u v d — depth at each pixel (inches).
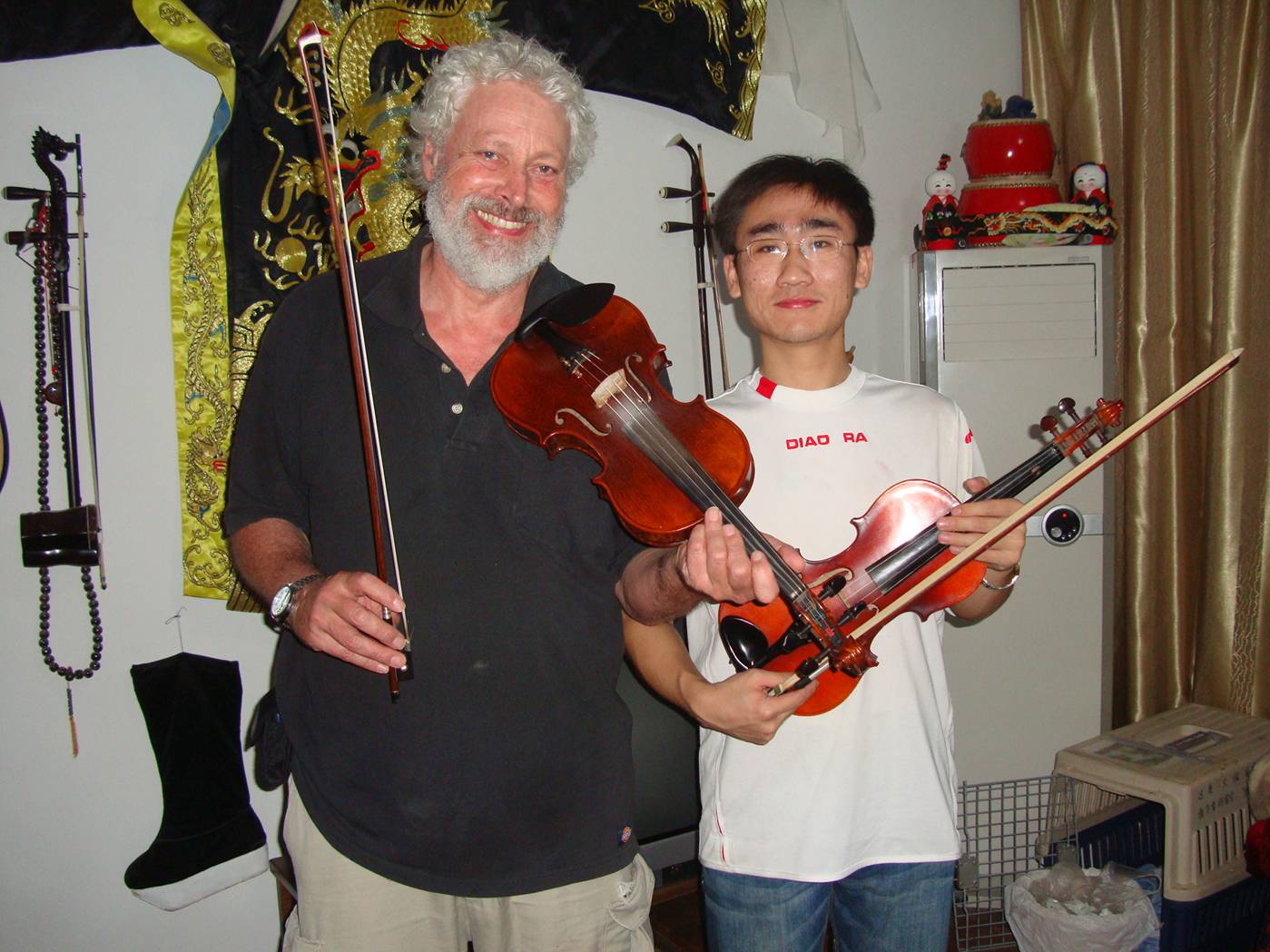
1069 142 102.4
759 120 99.0
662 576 46.5
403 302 48.6
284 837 50.6
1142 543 100.8
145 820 77.8
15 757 74.1
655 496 49.1
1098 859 88.9
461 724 46.0
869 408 58.6
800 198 56.8
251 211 74.2
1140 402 99.7
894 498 54.3
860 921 55.1
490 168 47.2
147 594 76.9
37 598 74.0
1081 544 92.3
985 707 93.0
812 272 56.6
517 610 46.8
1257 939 81.7
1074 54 101.8
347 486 47.6
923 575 53.9
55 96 72.7
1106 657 93.5
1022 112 94.7
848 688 52.8
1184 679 102.1
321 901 47.3
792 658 53.3
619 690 74.4
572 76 50.2
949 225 89.9
